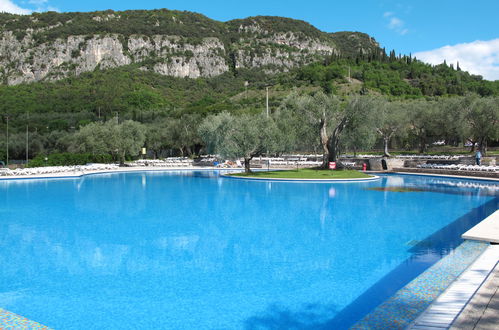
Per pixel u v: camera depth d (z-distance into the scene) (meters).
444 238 10.98
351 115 34.81
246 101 125.81
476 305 5.39
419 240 10.77
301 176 30.27
